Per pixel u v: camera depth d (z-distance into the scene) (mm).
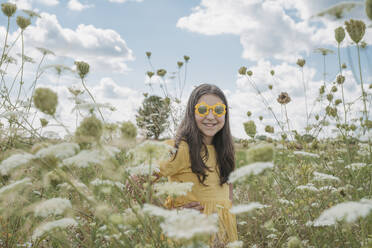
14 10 2561
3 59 2584
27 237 2004
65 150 1178
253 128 2146
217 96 2719
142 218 1260
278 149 3281
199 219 925
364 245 1425
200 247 1080
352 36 1514
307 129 3750
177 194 1334
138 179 1945
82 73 1756
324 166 3061
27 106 2170
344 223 1596
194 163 2457
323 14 1294
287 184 2768
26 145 1479
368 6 1172
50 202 1516
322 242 1955
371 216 1619
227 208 2443
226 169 2635
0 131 1904
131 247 1196
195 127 2576
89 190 1399
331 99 3475
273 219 2373
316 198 2553
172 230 880
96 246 1720
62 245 1738
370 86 2775
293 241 1445
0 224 2035
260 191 2504
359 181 2393
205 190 2479
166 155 1375
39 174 1733
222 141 2707
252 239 2441
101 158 1181
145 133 1706
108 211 1251
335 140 3846
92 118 1146
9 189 1476
